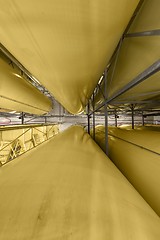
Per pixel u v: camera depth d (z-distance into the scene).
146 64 1.30
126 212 0.57
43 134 6.79
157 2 0.98
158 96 2.74
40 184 0.75
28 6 0.56
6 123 9.63
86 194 0.66
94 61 1.12
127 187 0.85
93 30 0.72
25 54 0.97
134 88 1.93
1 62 2.07
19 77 2.61
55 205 0.58
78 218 0.51
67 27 0.67
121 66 1.74
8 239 0.43
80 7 0.57
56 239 0.43
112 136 3.01
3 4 0.56
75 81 1.52
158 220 0.60
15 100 2.89
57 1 0.54
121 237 0.45
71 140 2.32
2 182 0.78
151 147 1.49
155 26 1.04
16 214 0.53
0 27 0.71
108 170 1.05
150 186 1.07
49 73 1.27
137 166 1.37
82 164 1.07
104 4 0.59
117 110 5.58
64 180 0.80
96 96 4.29
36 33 0.70
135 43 1.33
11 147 4.09
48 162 1.11
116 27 0.78
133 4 0.71
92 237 0.44
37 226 0.47
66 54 0.92
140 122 10.83
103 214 0.54
